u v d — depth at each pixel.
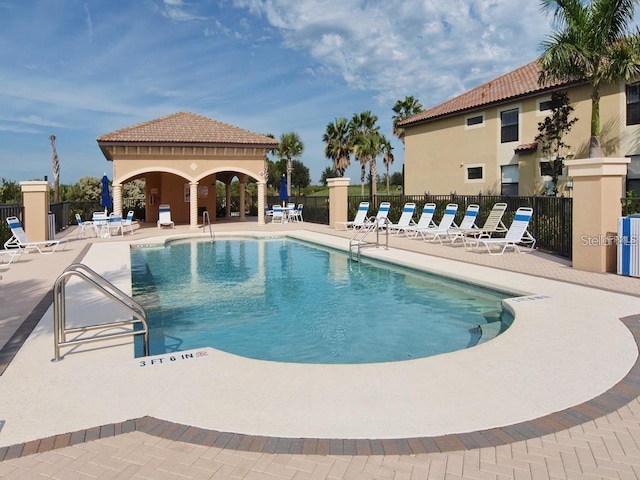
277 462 3.06
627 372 4.51
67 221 26.08
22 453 3.20
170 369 4.63
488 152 23.11
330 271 12.02
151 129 23.88
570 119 19.09
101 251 14.62
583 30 15.08
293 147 46.75
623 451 3.15
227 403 3.88
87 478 2.92
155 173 27.61
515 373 4.48
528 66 24.84
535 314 6.55
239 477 2.91
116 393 4.10
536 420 3.58
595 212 9.78
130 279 9.77
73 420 3.64
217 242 18.56
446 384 4.24
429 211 17.89
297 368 4.62
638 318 6.35
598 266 9.79
